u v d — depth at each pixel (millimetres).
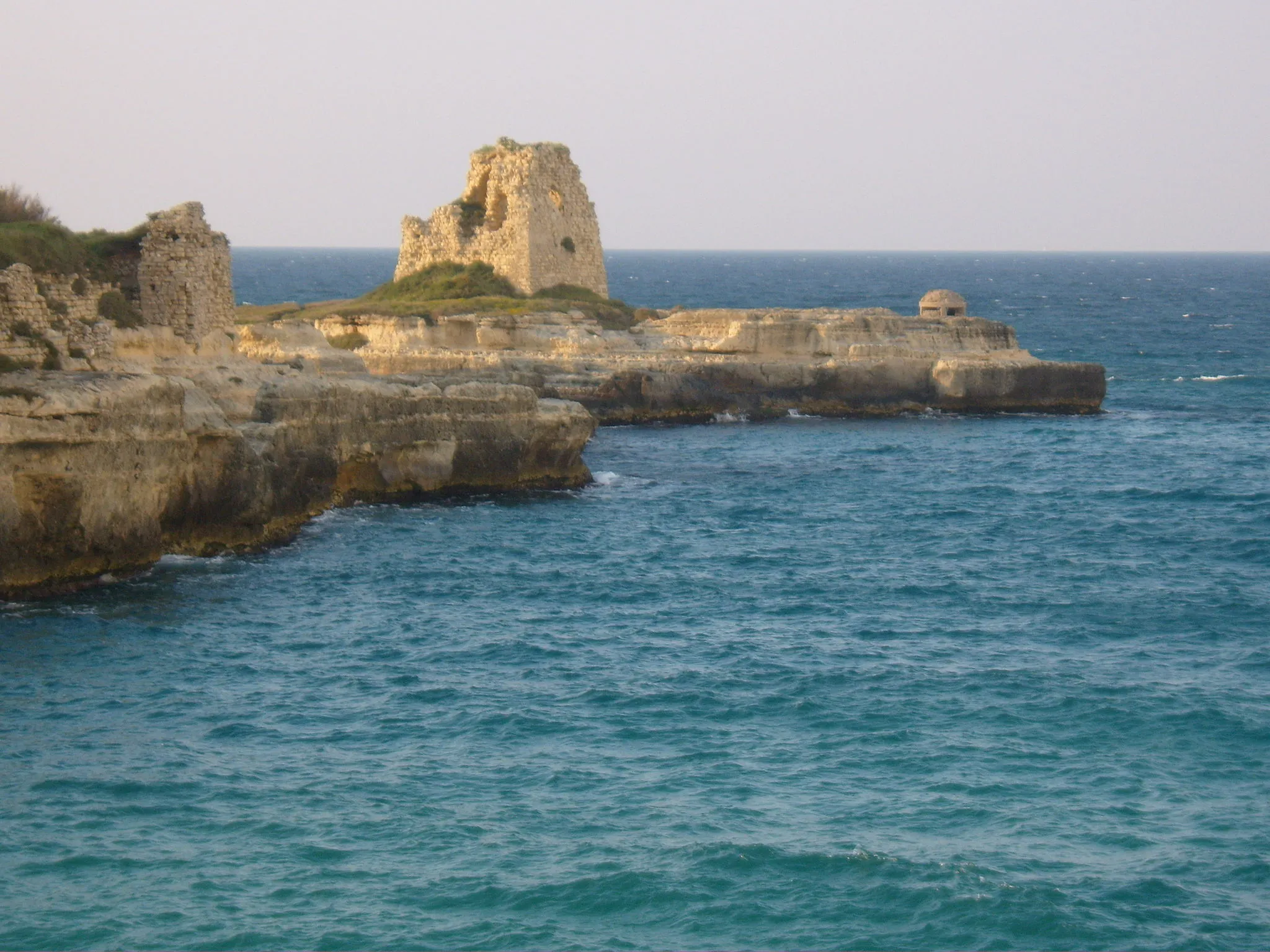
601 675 48344
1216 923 32188
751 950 31016
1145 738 43031
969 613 57781
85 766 39031
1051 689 47281
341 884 33188
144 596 55438
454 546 67438
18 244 63375
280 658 49188
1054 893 33094
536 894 32938
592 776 39469
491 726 43156
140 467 58000
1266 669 50156
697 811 37250
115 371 61281
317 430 72875
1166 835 36375
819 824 36688
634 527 73812
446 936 31266
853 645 52625
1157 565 67125
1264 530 75938
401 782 38812
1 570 53344
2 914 31422
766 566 65875
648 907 32531
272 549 64812
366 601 56969
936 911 32500
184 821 36062
